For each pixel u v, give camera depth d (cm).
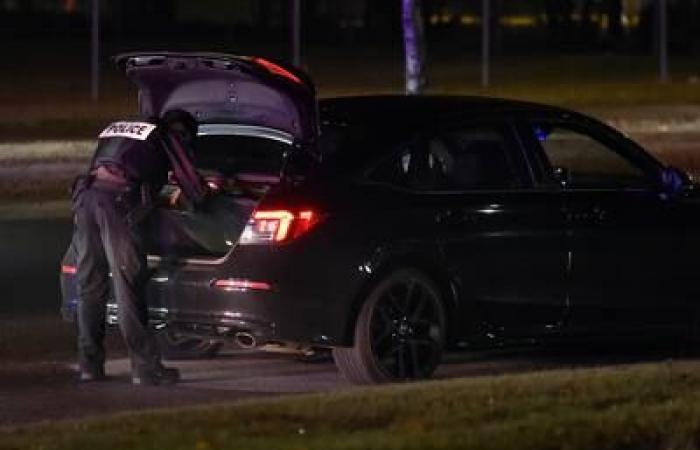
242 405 3152
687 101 11088
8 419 3428
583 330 3944
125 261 3650
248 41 16062
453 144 3753
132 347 3744
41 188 7244
